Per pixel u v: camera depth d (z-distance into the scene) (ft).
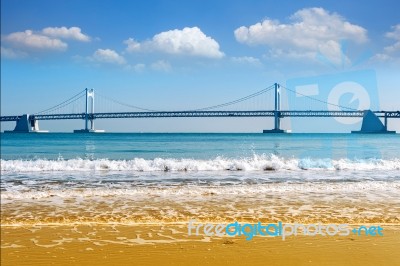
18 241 11.66
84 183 26.30
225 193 21.38
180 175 31.32
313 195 20.66
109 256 10.15
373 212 16.07
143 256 10.12
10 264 9.56
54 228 13.35
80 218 15.14
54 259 9.94
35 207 17.60
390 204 17.94
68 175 31.48
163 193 21.38
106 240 11.73
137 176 30.66
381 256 9.91
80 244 11.30
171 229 13.10
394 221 14.25
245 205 17.83
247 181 27.09
